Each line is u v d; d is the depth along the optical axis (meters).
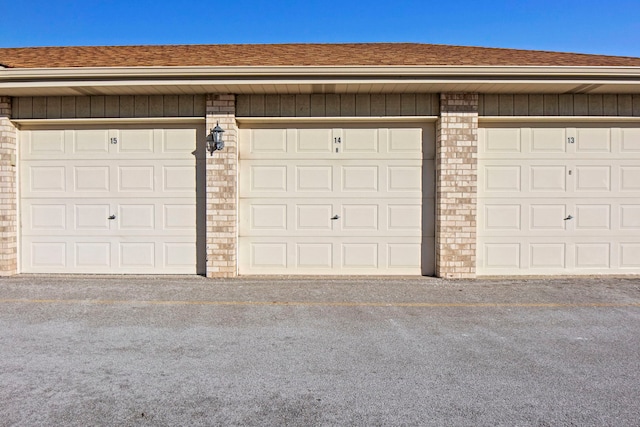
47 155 7.67
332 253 7.66
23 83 6.83
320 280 7.24
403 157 7.60
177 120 7.47
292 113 7.47
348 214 7.64
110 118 7.47
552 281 7.18
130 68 6.66
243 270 7.66
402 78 6.79
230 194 7.41
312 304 5.77
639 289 6.63
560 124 7.59
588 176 7.61
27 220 7.69
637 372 3.64
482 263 7.62
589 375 3.58
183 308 5.55
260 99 7.45
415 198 7.62
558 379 3.50
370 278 7.42
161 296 6.15
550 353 4.06
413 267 7.66
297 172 7.62
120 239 7.69
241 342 4.34
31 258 7.71
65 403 3.08
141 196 7.65
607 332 4.67
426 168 7.60
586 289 6.63
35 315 5.22
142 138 7.62
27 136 7.66
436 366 3.76
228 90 7.18
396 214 7.63
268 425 2.83
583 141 7.59
